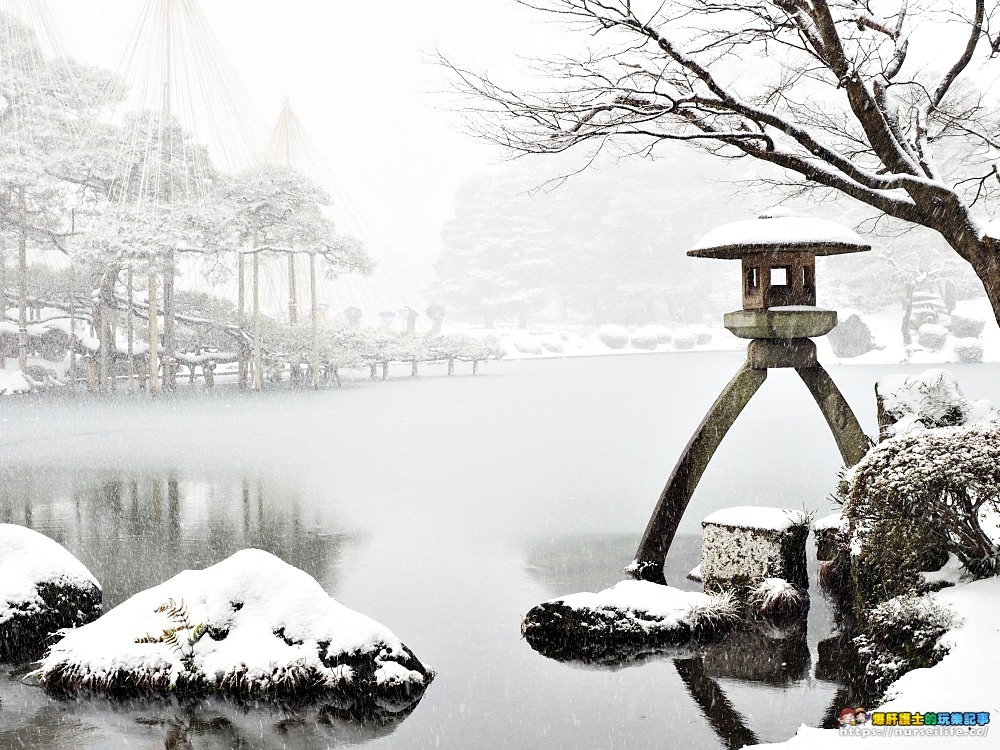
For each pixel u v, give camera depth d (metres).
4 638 6.08
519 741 4.54
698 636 6.19
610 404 26.14
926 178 6.45
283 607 5.59
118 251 30.83
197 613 5.56
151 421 22.81
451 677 5.49
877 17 7.49
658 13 7.03
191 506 11.38
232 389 35.34
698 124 6.94
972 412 6.78
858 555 5.78
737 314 7.93
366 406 26.80
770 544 7.08
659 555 7.87
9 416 24.34
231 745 4.55
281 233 35.41
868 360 46.47
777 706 4.97
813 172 6.70
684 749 4.42
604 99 7.17
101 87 38.16
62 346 38.28
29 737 4.68
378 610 6.82
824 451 15.57
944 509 5.29
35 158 34.88
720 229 8.09
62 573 6.48
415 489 12.51
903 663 4.94
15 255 39.19
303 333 37.66
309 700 5.16
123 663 5.40
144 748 4.53
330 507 11.21
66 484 13.20
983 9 7.07
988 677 4.21
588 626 6.02
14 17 36.59
